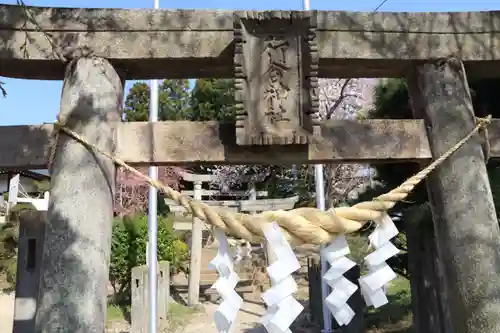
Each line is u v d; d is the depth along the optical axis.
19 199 16.98
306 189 15.45
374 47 3.16
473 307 2.77
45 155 2.90
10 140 2.91
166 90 26.00
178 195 2.61
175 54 3.02
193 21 3.06
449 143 3.06
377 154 3.04
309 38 2.95
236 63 2.88
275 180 18.41
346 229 2.64
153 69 3.20
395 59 3.18
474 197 2.95
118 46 3.02
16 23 2.97
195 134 2.96
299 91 2.93
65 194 2.75
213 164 3.02
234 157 2.94
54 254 2.66
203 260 15.57
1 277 13.13
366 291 2.66
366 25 3.18
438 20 3.26
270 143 2.82
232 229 2.58
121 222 10.88
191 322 10.01
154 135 2.95
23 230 5.07
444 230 2.99
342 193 13.92
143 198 17.02
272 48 2.98
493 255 2.84
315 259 8.98
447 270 2.96
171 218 13.99
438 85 3.17
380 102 6.39
